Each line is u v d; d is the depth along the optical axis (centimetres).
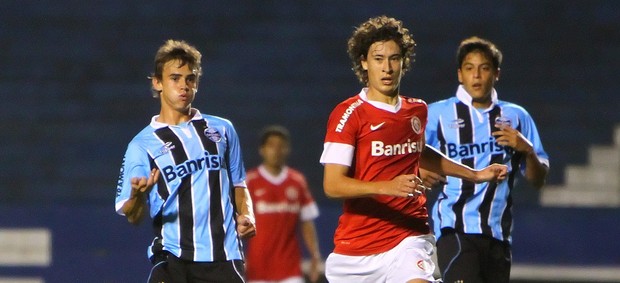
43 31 5828
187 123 1855
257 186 3288
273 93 5503
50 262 3947
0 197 5103
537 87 5509
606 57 5666
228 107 5431
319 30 5800
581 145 5197
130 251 3944
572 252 4019
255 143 5275
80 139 5341
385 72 1680
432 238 1767
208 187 1827
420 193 1572
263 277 3272
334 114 1722
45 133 5353
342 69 5631
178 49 1834
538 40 5741
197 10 5912
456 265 2089
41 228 3969
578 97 5462
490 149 2141
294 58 5675
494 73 2158
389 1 5912
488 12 5862
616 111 5378
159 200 1823
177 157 1825
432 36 5762
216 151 1844
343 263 1766
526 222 4044
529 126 2188
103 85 5584
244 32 5791
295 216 3309
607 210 4075
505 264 2141
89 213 3969
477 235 2100
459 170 1797
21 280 3934
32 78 5612
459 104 2172
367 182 1617
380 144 1708
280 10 5888
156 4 5938
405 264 1694
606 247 4016
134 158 1828
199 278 1822
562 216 4034
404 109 1723
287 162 5134
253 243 3278
